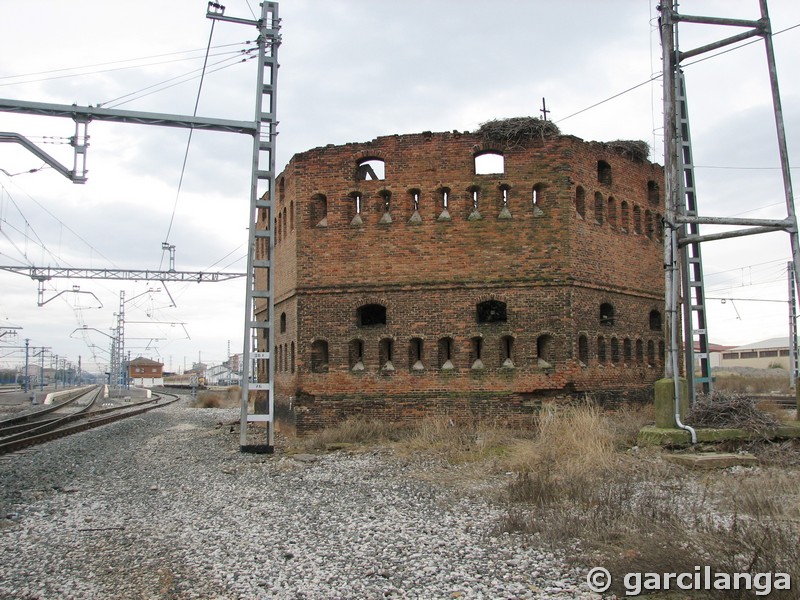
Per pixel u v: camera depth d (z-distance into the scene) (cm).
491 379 2147
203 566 884
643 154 2503
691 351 2022
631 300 2434
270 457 1912
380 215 2259
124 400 6562
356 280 2245
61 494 1422
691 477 1386
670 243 1781
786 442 1638
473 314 2175
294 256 2322
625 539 933
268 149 2125
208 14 2062
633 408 2345
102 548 987
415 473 1532
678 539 879
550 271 2147
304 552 934
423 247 2214
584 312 2189
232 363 13412
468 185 2208
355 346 2267
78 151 1967
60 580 847
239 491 1398
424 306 2202
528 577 818
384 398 2202
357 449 1923
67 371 16150
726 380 5622
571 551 906
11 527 1125
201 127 2066
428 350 2188
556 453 1557
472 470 1542
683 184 1983
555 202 2167
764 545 795
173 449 2192
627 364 2380
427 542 966
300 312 2275
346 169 2280
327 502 1257
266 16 2133
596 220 2312
